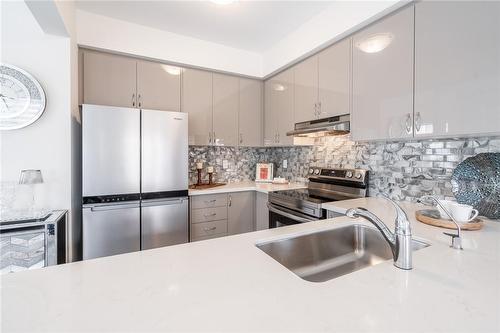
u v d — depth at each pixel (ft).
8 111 5.40
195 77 8.75
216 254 2.71
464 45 3.93
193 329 1.49
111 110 6.40
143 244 6.84
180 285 2.03
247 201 9.05
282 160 10.78
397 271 2.30
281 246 3.45
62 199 5.87
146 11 6.91
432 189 5.32
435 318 1.60
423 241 3.23
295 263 3.57
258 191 8.84
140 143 6.79
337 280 2.12
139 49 7.60
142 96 7.81
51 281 2.08
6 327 1.50
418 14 4.60
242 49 9.43
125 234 6.59
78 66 6.90
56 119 5.81
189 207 8.00
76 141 6.55
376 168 6.61
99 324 1.53
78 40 6.77
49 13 4.83
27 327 1.50
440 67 4.26
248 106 9.87
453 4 4.08
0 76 5.34
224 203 8.61
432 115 4.39
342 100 6.35
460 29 3.99
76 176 6.54
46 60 5.74
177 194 7.36
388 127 5.16
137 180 6.74
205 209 8.27
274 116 9.38
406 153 5.86
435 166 5.28
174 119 7.29
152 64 7.98
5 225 4.72
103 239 6.32
